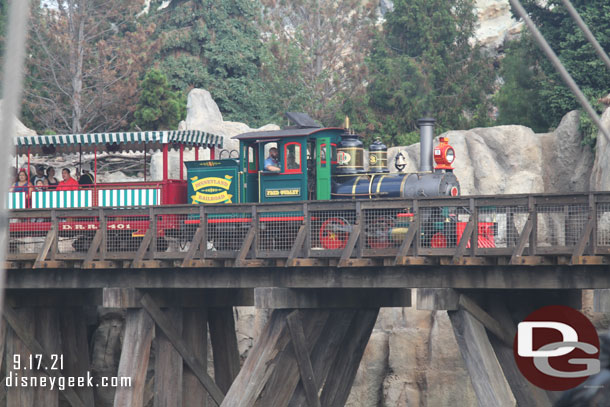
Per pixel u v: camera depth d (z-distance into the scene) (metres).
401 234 64.56
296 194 74.31
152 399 92.56
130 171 126.56
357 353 71.06
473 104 147.12
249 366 64.38
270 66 163.25
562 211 55.69
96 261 67.75
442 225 64.88
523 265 56.28
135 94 161.62
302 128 76.50
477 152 105.25
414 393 92.06
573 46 118.50
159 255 65.94
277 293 63.81
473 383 57.22
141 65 163.75
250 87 167.75
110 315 94.81
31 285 72.12
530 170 104.62
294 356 65.06
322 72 162.88
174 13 173.00
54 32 162.38
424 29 149.38
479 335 58.06
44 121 160.25
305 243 62.25
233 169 76.88
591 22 115.44
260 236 70.38
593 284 54.62
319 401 66.25
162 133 77.06
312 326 66.56
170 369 70.12
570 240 54.88
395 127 144.62
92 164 123.81
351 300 67.38
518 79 133.00
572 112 105.31
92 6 167.50
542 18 125.56
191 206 65.94
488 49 173.75
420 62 147.88
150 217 67.25
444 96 144.88
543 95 116.56
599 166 94.06
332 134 75.88
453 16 151.62
